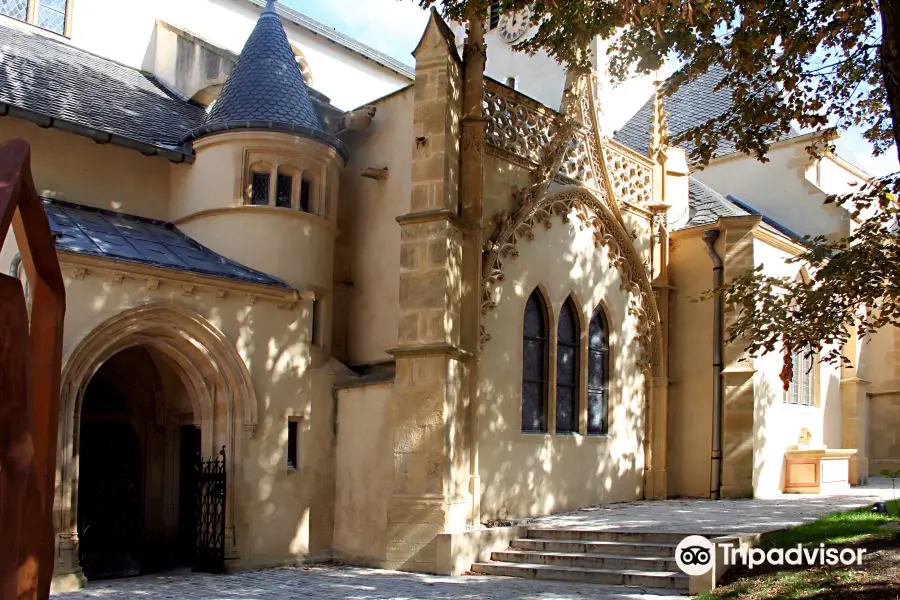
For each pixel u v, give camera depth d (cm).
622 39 1512
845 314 1364
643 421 2056
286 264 1655
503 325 1677
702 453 2064
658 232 2136
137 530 1716
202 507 1545
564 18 1455
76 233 1448
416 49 1619
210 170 1692
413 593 1233
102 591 1268
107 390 1766
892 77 938
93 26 2250
